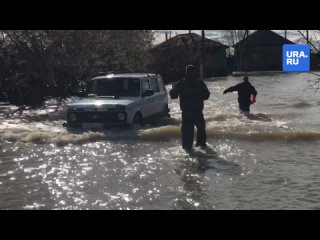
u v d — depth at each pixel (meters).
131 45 37.28
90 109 13.76
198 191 7.81
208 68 61.59
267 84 38.47
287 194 7.60
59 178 8.83
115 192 7.81
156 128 13.74
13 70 24.89
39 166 9.89
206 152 11.09
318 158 10.34
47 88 26.11
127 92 14.85
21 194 7.80
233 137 12.98
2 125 15.71
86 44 28.56
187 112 11.53
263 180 8.49
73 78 27.42
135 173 9.10
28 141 12.94
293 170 9.25
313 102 22.75
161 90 16.64
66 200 7.43
